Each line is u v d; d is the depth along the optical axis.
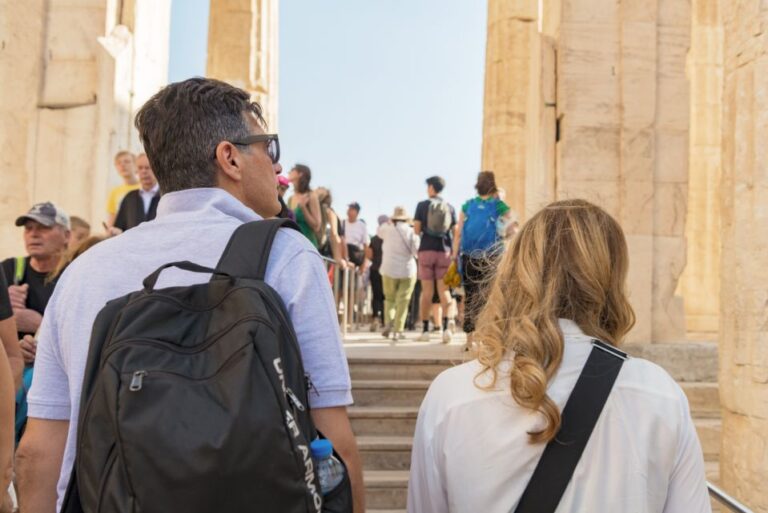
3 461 2.11
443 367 6.64
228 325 1.34
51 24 7.43
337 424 1.51
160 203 1.72
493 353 1.54
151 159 1.72
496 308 1.62
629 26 7.43
